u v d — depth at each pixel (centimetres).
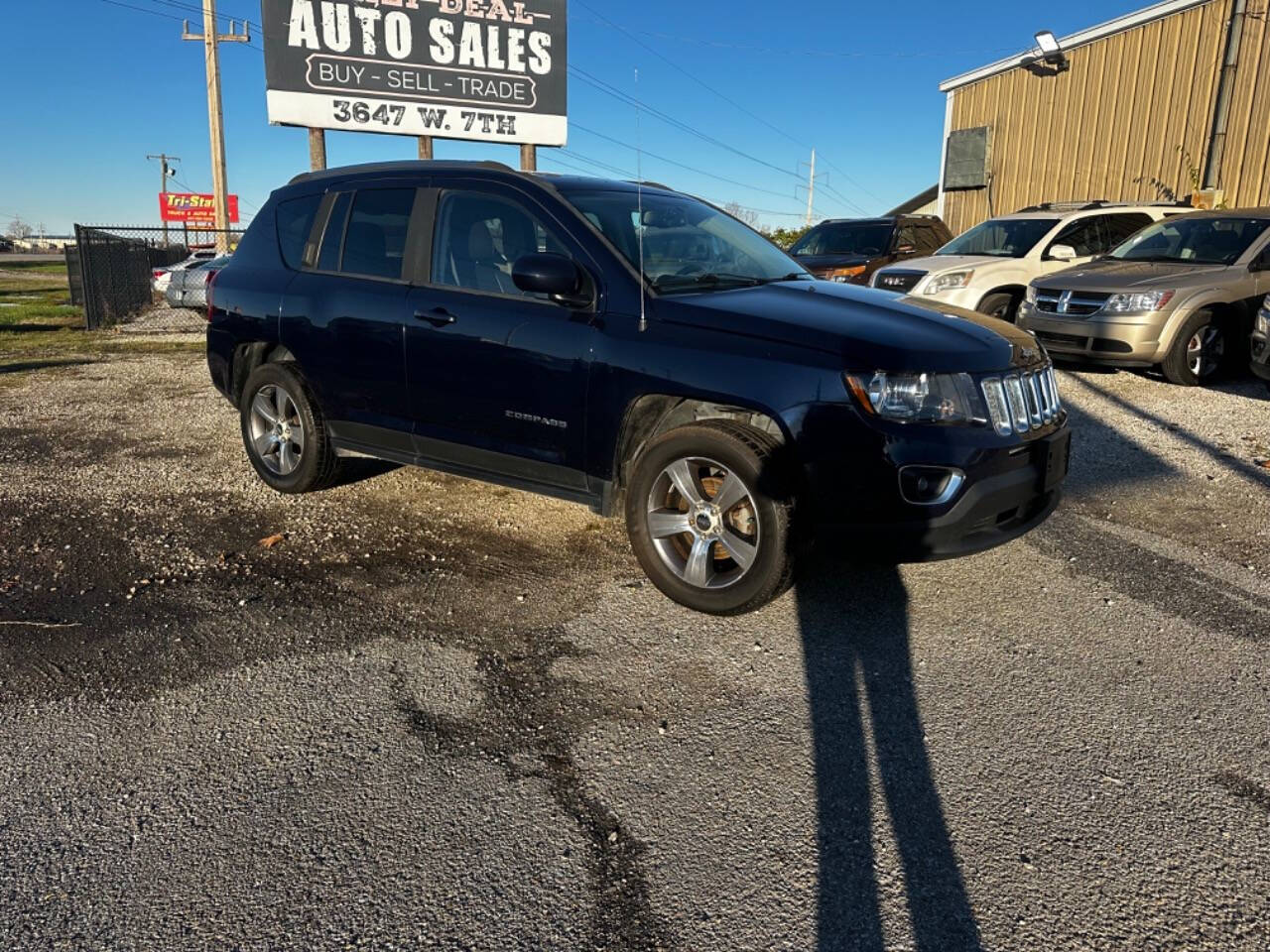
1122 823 247
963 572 422
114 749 280
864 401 332
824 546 350
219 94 2772
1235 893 221
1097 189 1501
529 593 397
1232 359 868
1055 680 324
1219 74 1287
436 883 224
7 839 239
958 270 1013
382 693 313
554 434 404
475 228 440
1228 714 302
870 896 220
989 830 244
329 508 510
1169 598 395
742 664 334
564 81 1313
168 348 1230
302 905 216
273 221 536
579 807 254
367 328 462
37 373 989
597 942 206
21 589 396
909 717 300
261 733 289
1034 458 366
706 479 371
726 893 221
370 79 1220
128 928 209
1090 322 855
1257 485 555
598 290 391
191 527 477
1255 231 879
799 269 482
